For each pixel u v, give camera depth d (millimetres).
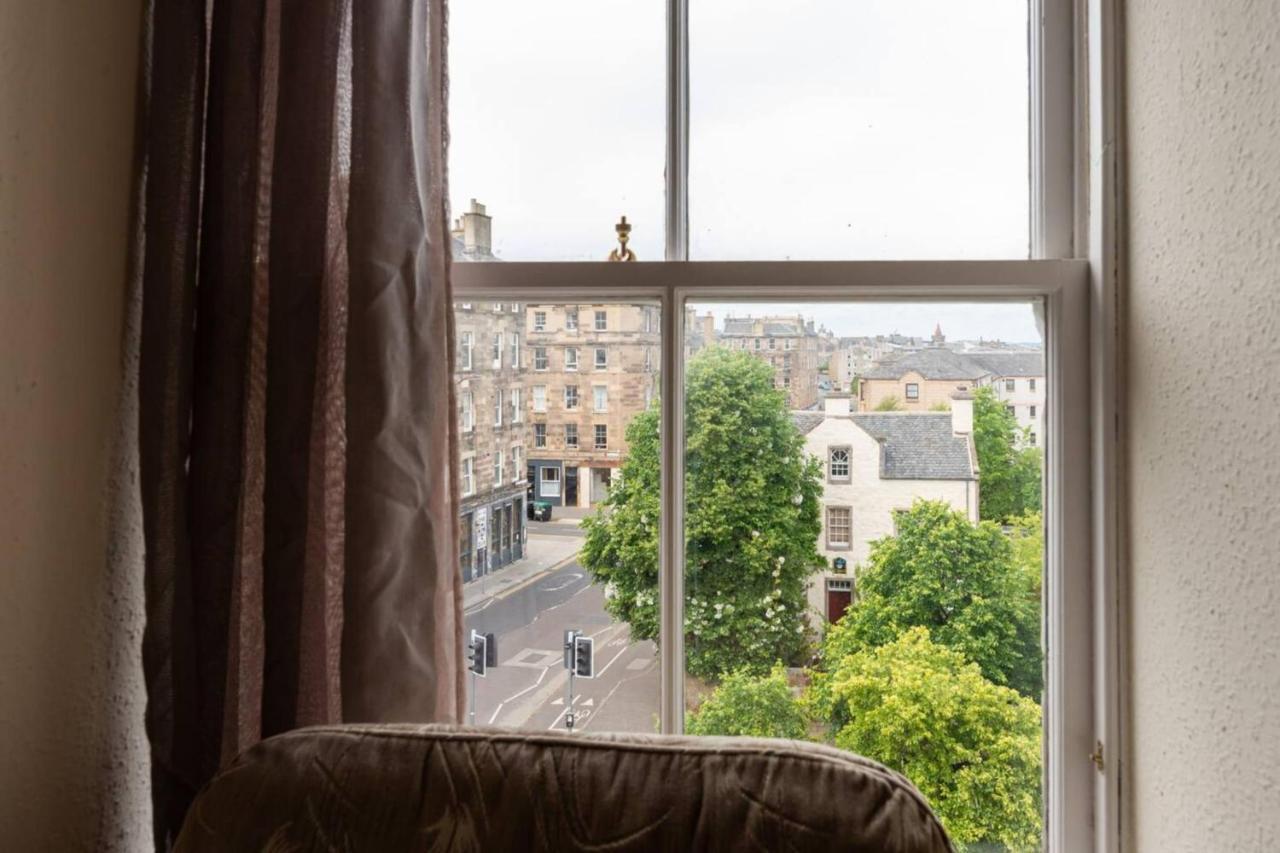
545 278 917
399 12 748
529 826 567
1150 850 760
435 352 785
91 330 712
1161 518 732
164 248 724
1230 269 628
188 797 730
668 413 916
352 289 723
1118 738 804
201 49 749
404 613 742
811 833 537
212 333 735
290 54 732
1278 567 579
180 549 725
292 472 727
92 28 704
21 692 643
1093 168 829
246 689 754
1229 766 637
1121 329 801
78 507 702
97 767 729
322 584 756
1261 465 595
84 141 698
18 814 640
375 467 724
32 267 645
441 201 790
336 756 617
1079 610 843
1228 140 628
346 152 756
